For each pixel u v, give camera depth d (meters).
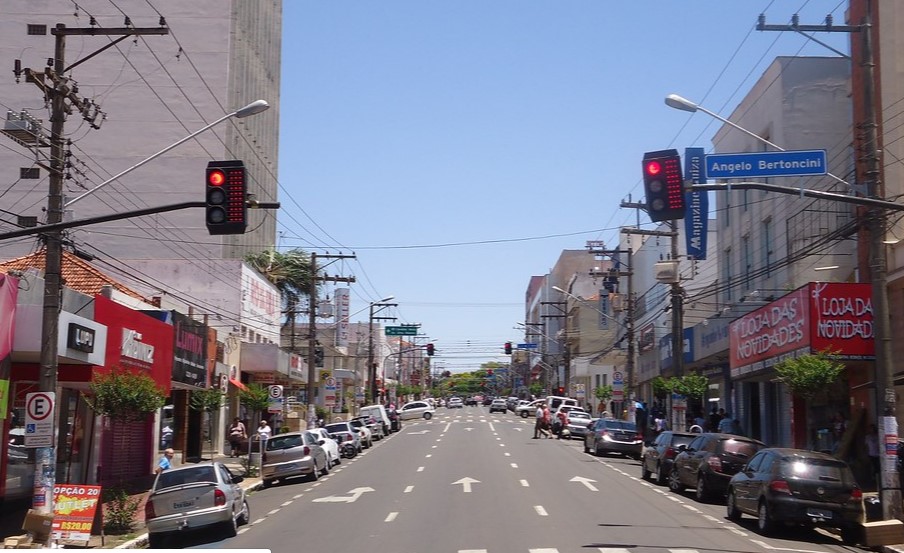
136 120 54.66
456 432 65.62
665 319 60.56
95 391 21.27
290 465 32.31
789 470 17.78
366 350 104.25
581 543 16.75
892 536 16.75
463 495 25.92
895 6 28.41
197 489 19.58
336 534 19.03
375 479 32.28
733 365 36.88
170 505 19.47
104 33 19.81
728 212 45.09
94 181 53.91
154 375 30.17
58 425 27.81
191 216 54.28
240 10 57.91
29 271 25.45
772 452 18.75
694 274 44.53
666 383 39.94
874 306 18.86
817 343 26.20
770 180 38.25
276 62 68.69
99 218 15.89
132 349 27.88
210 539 19.55
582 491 26.80
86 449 28.98
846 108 36.22
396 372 136.25
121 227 54.00
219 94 55.22
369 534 18.80
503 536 17.81
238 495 21.05
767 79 38.31
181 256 53.97
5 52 54.03
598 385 87.81
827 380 23.45
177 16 55.56
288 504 25.69
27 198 52.03
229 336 44.88
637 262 74.56
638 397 71.19
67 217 28.28
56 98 19.31
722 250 46.00
